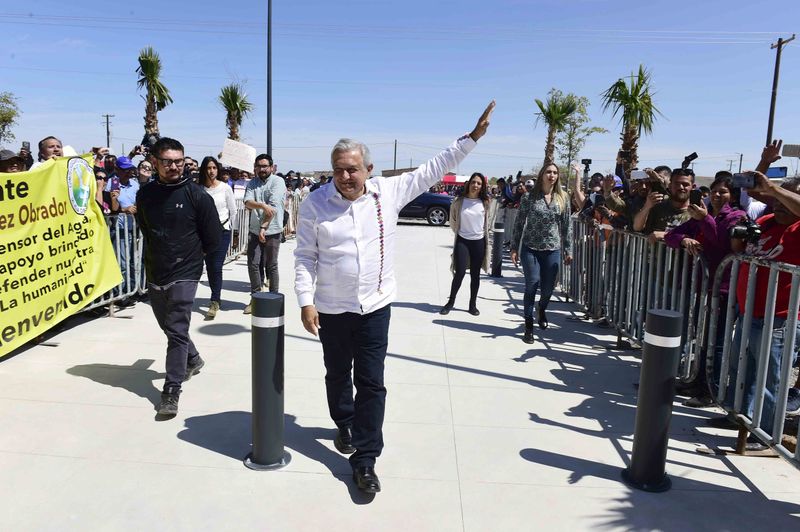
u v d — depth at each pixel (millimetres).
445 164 3066
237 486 2996
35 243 4832
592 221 6766
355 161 2797
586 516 2830
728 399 3861
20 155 5199
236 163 9234
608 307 6109
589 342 5953
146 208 3799
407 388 4484
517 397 4363
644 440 3076
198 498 2877
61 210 5113
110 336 5539
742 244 3916
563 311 7418
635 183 5559
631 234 5430
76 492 2898
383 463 3291
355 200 2920
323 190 2998
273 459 3197
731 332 3721
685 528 2760
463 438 3643
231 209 6512
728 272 4137
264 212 6473
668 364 2992
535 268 5926
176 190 3828
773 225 3658
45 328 4961
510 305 7719
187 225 3871
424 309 7285
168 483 3006
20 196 4672
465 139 3059
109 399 4055
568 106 21516
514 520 2781
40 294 4898
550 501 2953
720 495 3057
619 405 4270
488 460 3367
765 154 3809
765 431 3414
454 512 2830
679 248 4531
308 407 4035
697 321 4320
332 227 2918
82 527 2623
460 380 4699
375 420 3021
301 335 5789
